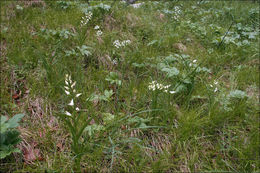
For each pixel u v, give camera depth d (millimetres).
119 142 2252
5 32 3848
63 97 2906
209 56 4457
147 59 3938
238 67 4145
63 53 3727
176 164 2369
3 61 3342
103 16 4941
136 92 3266
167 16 6535
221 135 2744
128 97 3131
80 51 3449
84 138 2236
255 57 4719
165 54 4320
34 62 3414
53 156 2244
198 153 2492
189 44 5047
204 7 8500
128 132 2609
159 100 2967
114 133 2436
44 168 2066
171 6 7879
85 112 2736
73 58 3715
